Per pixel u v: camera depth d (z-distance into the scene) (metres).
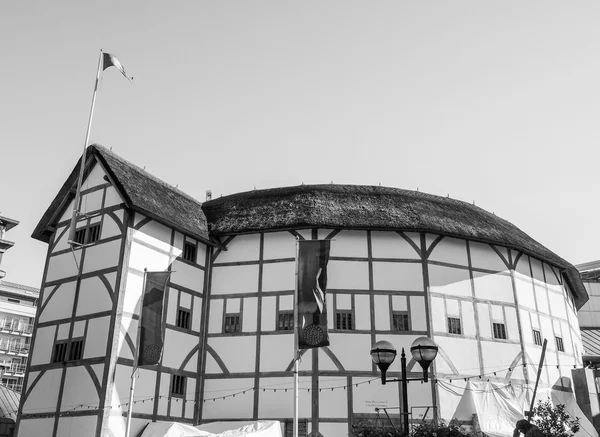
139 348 17.22
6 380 52.97
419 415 20.47
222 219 24.12
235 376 21.45
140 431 18.73
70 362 19.27
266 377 21.14
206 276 23.20
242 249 23.22
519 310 23.98
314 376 20.80
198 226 23.27
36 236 23.53
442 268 22.88
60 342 20.05
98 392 18.05
